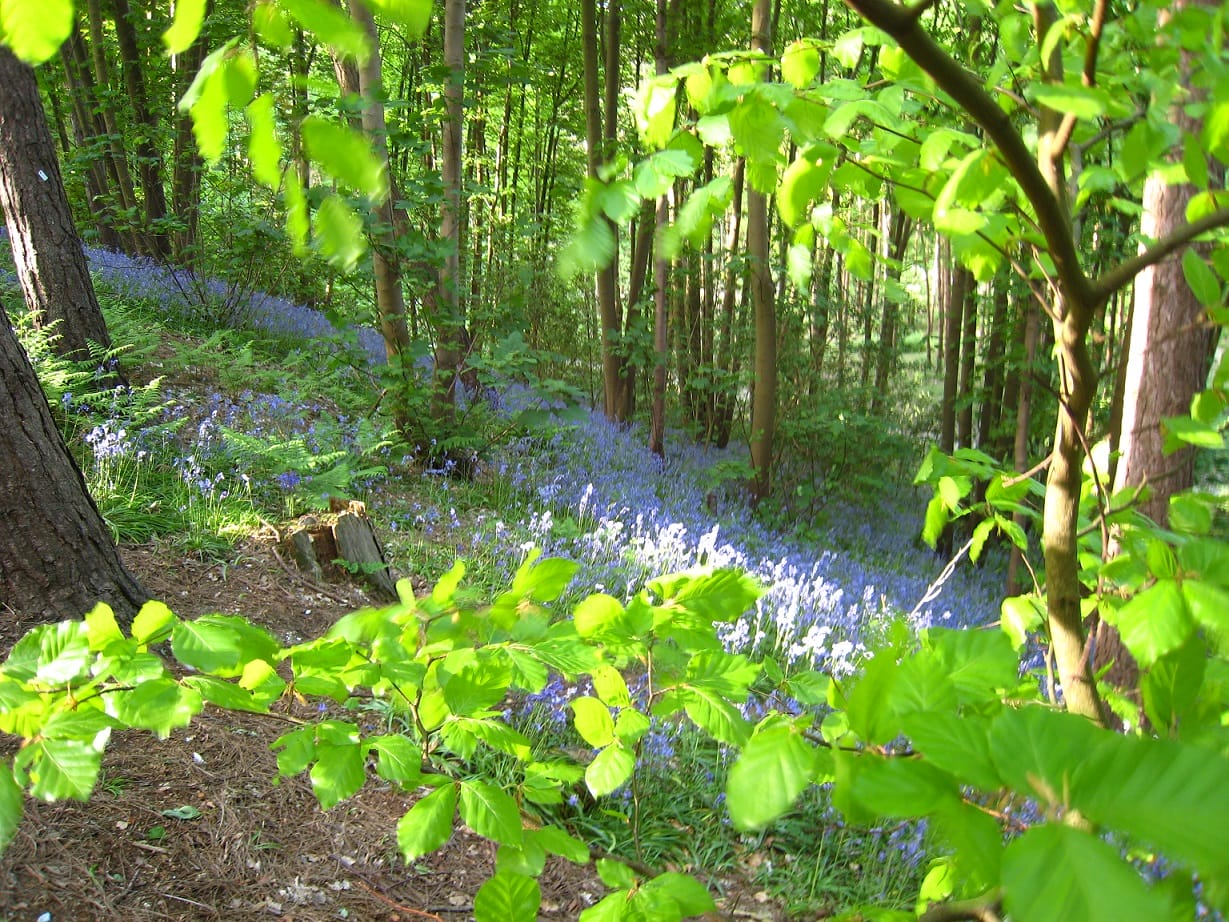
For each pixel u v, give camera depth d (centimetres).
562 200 1218
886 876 371
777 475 1368
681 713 465
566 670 132
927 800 65
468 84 805
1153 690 101
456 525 697
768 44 461
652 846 376
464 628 140
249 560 538
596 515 825
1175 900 72
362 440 714
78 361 650
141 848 300
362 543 578
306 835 332
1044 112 133
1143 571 149
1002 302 1176
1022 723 61
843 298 1419
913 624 644
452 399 820
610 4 1213
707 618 139
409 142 685
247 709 124
